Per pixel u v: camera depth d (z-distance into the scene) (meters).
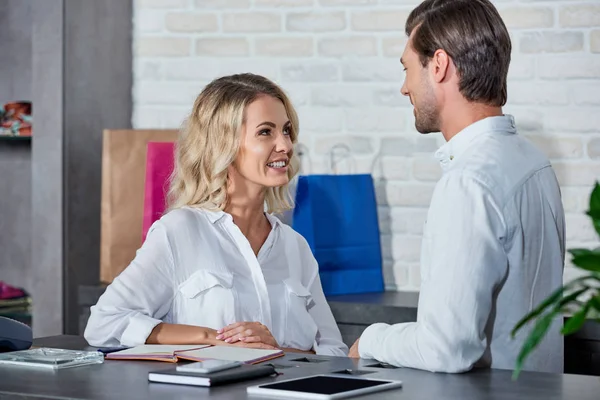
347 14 4.89
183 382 2.34
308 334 3.55
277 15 5.01
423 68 2.63
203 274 3.41
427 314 2.40
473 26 2.54
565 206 4.55
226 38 5.11
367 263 4.66
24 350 2.87
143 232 4.68
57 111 5.00
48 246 5.07
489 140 2.52
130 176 4.83
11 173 5.68
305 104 4.97
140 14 5.27
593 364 3.87
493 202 2.40
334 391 2.15
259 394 2.20
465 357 2.37
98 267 5.22
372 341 2.60
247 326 3.18
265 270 3.54
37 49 5.04
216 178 3.48
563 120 4.56
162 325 3.22
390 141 4.84
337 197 4.57
